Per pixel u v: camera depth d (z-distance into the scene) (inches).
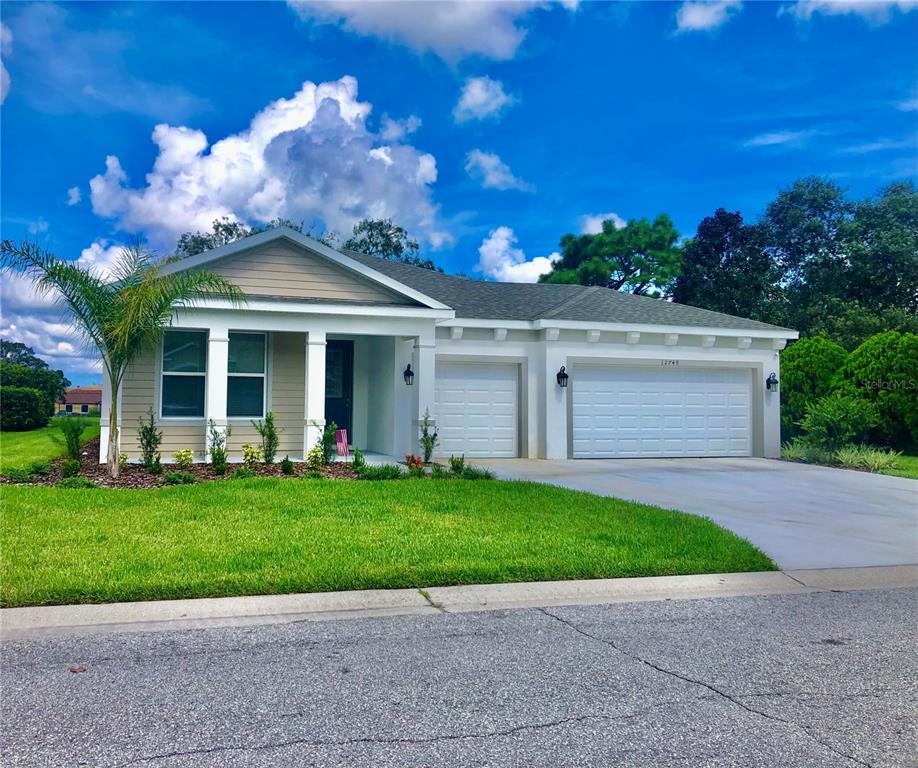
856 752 134.1
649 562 276.4
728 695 161.2
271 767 125.8
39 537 285.7
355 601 231.3
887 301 1391.5
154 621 210.2
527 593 245.0
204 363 553.6
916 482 549.0
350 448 637.9
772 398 717.9
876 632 211.3
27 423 890.7
